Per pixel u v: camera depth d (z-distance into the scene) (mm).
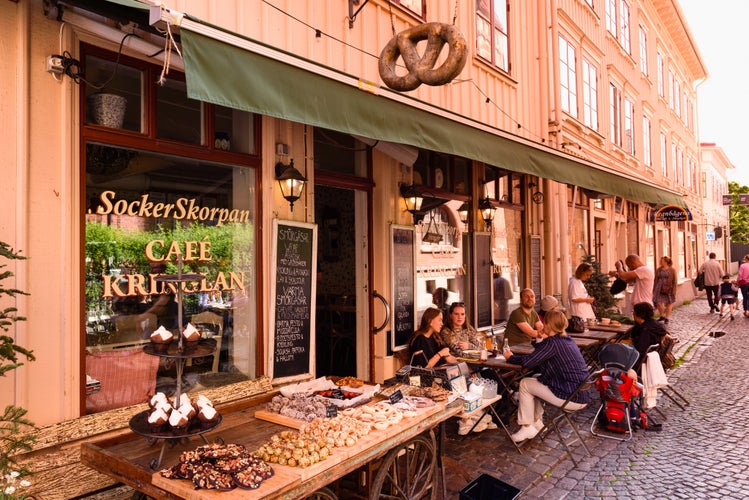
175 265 4082
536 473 4727
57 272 3350
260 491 2506
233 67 3074
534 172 6383
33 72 3268
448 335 6188
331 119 3689
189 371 4152
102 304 3654
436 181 7434
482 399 4730
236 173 4539
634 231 16953
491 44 8484
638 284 10664
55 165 3355
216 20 4273
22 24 3209
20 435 3088
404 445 3668
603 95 13656
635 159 16094
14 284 3156
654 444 5523
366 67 5809
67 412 3357
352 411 3660
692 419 6379
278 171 4816
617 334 7824
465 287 8094
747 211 42375
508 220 9281
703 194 30219
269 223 4699
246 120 4633
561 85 11039
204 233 4289
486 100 8102
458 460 5012
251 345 4613
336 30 5465
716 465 4930
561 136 10352
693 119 27141
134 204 3838
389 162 6418
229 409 3865
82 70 3525
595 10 13219
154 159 3980
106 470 2932
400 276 6500
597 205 13312
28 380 3207
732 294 15789
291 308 4867
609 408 5898
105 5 3207
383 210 6320
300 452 2814
